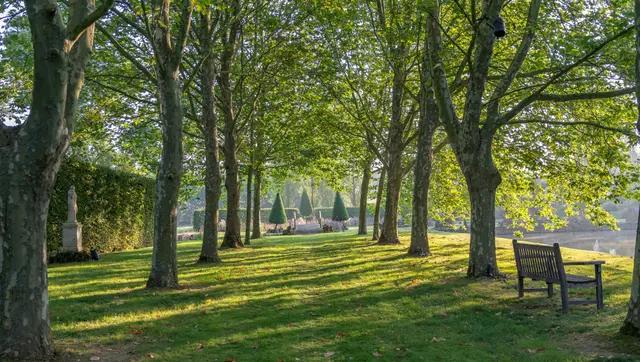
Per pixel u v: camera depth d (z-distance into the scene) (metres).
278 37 19.05
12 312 5.84
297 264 15.72
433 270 13.61
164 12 11.40
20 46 16.02
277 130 25.09
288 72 19.86
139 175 27.73
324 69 19.89
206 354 6.38
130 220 26.05
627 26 10.44
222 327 7.71
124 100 19.88
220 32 15.26
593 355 6.02
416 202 17.88
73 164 21.02
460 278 11.96
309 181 81.44
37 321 5.96
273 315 8.46
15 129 6.03
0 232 5.88
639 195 15.91
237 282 12.09
